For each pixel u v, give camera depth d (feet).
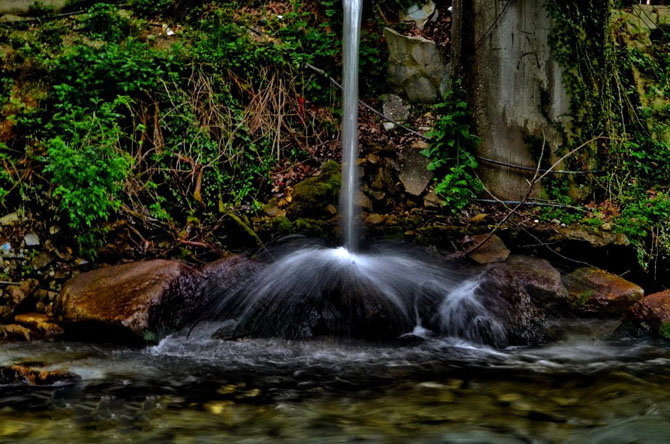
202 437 20.54
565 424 20.89
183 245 25.82
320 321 24.48
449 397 21.77
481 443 20.15
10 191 25.66
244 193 27.04
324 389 22.06
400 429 20.77
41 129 26.35
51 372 22.18
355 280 24.98
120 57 27.22
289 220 26.37
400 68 29.12
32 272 25.09
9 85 26.68
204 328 24.14
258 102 28.12
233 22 29.55
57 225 25.58
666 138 28.86
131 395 21.72
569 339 24.66
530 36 27.17
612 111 28.25
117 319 23.29
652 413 21.17
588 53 27.61
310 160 27.99
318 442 20.21
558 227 26.48
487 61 27.35
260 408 21.36
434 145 27.61
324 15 30.17
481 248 25.96
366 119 28.78
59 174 25.07
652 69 30.01
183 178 26.91
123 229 25.82
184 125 27.25
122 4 29.60
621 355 23.72
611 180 27.58
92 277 24.49
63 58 27.04
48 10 28.99
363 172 27.40
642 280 26.61
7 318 24.43
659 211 26.84
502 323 24.25
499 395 21.85
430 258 25.85
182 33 29.25
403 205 27.25
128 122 27.07
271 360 23.27
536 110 27.30
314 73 29.01
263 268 25.13
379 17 29.96
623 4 31.30
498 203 27.25
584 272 25.91
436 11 30.04
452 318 24.54
